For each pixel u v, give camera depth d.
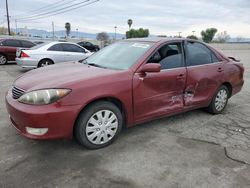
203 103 4.60
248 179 2.84
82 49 10.62
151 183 2.71
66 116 3.00
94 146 3.36
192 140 3.78
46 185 2.62
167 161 3.16
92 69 3.66
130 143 3.62
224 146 3.62
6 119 4.39
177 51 4.15
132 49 4.04
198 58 4.45
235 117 4.89
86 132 3.24
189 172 2.94
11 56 13.05
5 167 2.92
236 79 5.17
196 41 4.54
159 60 3.86
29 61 9.36
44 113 2.90
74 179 2.74
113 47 4.46
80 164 3.03
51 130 2.98
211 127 4.33
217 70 4.68
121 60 3.87
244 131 4.20
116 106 3.47
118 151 3.38
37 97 2.96
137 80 3.53
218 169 3.02
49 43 9.87
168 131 4.09
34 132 3.00
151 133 3.99
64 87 3.00
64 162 3.07
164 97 3.90
